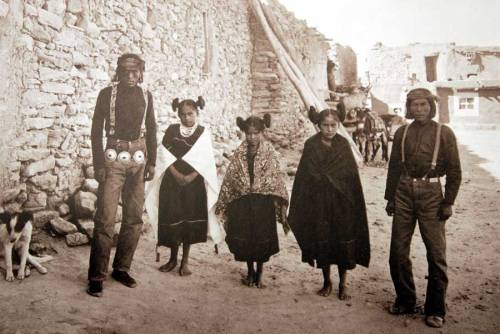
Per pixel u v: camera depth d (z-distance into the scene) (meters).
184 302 3.36
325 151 3.51
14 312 2.84
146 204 4.06
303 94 12.55
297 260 4.63
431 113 3.17
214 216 4.09
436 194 3.09
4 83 4.06
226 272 4.13
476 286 3.95
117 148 3.41
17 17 4.19
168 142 3.96
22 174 4.50
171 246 3.91
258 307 3.36
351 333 2.99
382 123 12.75
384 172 10.95
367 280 4.09
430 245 3.11
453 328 3.10
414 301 3.28
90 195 4.94
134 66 3.39
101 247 3.29
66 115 5.27
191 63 9.55
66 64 5.20
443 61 34.31
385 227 6.03
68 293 3.23
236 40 12.30
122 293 3.38
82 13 5.62
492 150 16.72
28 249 3.69
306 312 3.29
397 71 35.38
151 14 7.79
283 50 12.94
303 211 3.57
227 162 9.09
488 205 7.46
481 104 30.91
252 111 13.71
